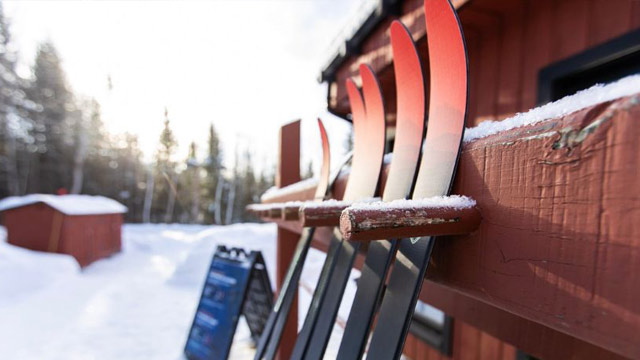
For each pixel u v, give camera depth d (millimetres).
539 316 294
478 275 368
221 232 7594
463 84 416
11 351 2973
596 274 247
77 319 3807
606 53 1263
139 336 3361
